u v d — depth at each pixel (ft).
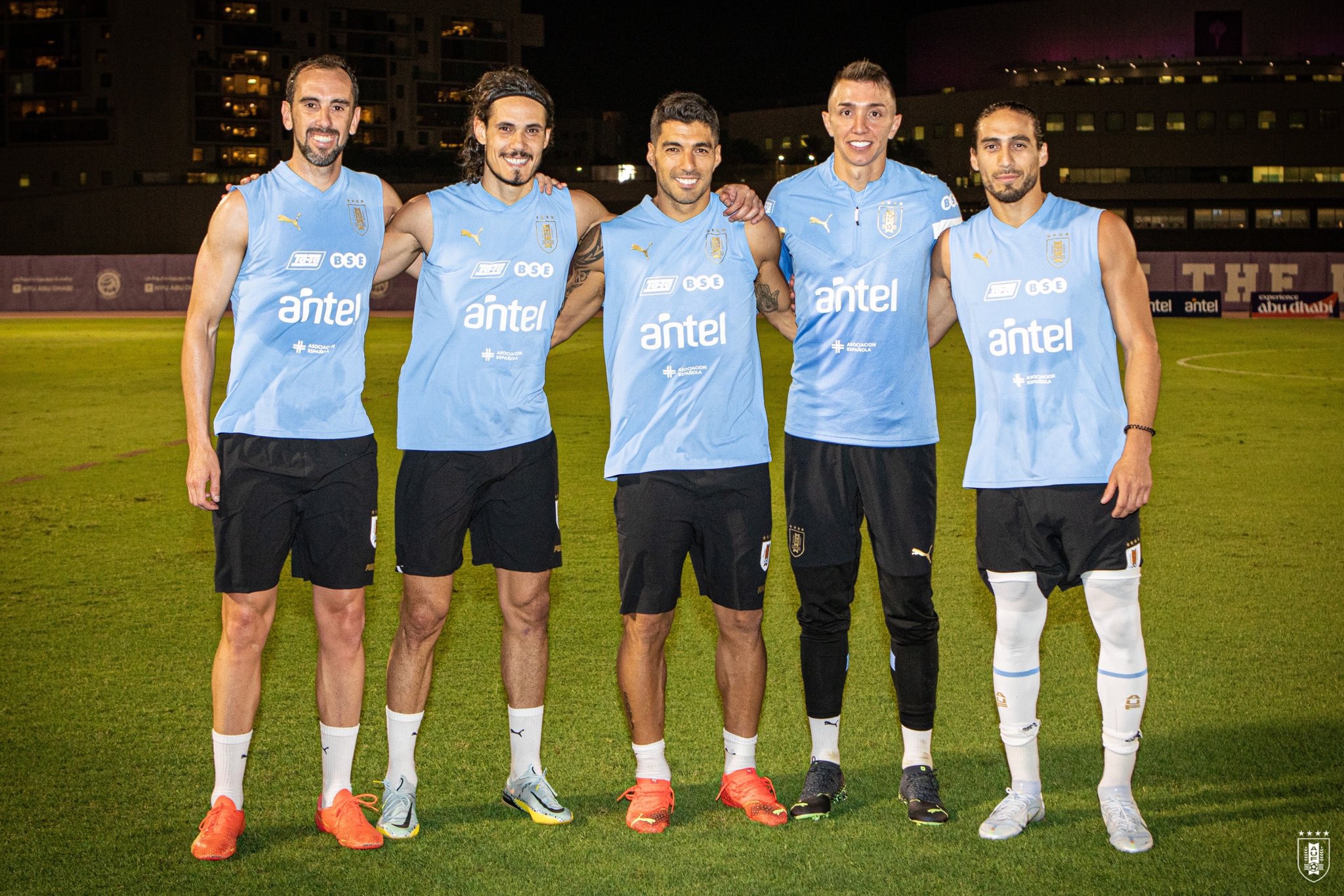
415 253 10.93
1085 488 10.43
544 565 10.98
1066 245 10.41
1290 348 67.62
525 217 10.78
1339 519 23.36
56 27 252.01
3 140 257.75
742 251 10.93
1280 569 19.47
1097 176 219.20
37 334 79.82
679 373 10.86
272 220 10.35
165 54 250.98
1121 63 226.79
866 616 17.24
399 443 10.93
